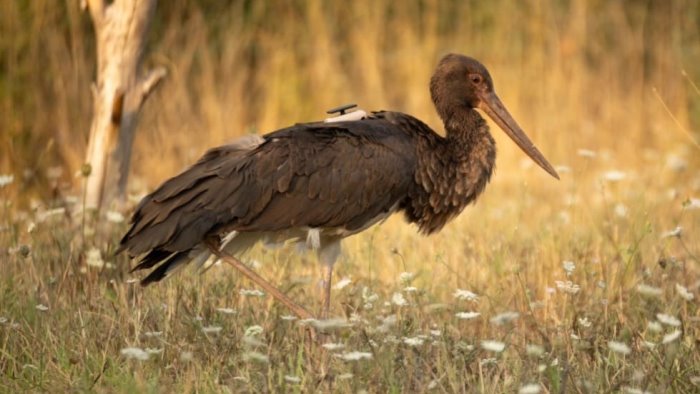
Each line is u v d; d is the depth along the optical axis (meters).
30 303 9.48
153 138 17.48
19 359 8.88
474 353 8.70
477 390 8.03
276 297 9.49
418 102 19.33
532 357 8.53
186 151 17.25
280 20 19.53
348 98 19.27
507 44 19.50
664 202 14.72
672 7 20.36
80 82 17.30
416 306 9.76
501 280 10.89
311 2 19.47
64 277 10.36
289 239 10.02
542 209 14.83
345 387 8.05
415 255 11.82
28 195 16.31
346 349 8.56
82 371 8.45
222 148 9.58
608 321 9.62
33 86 17.28
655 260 11.20
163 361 8.79
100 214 12.09
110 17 12.49
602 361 8.58
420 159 10.09
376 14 19.80
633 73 19.52
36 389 8.26
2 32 17.25
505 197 15.96
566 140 17.97
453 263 11.52
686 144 18.08
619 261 11.06
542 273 11.05
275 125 18.61
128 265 11.05
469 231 12.80
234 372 8.59
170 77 18.06
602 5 19.98
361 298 10.21
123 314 9.49
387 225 13.50
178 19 18.50
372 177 9.70
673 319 8.31
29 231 10.64
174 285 10.11
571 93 18.62
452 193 10.40
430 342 8.86
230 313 9.29
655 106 19.25
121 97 12.50
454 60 10.78
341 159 9.61
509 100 18.75
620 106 18.94
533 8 19.59
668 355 8.48
